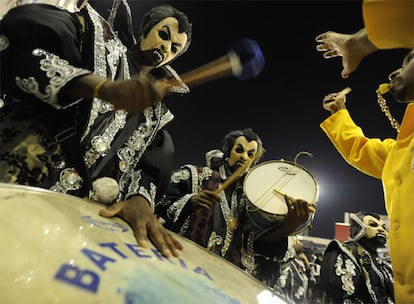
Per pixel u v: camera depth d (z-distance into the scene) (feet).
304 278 7.56
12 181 3.26
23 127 3.39
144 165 4.00
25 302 2.02
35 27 3.05
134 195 3.56
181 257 3.10
